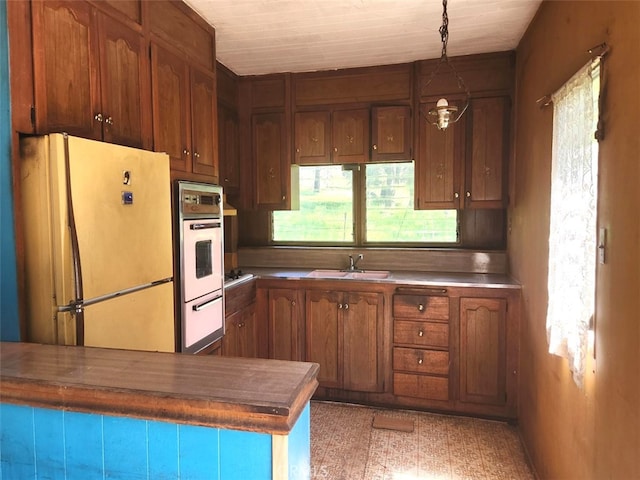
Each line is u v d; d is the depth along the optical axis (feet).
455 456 8.24
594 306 4.93
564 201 5.79
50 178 4.72
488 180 10.43
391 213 12.15
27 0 4.86
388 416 9.92
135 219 5.87
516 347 9.40
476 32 8.93
